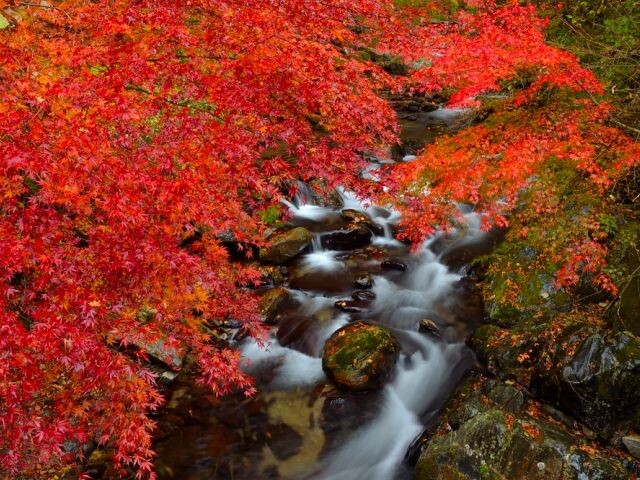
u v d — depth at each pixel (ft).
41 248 12.45
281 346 25.36
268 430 21.26
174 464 19.51
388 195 22.72
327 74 19.69
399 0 42.91
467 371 23.68
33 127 13.12
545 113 26.91
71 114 14.38
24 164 11.73
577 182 27.17
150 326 15.17
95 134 13.65
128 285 13.85
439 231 33.60
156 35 17.46
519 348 22.70
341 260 31.71
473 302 28.04
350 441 21.06
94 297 12.55
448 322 26.84
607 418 18.61
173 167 14.58
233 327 25.89
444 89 54.24
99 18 18.93
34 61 17.01
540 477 16.37
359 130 22.07
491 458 17.22
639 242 24.25
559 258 25.20
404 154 41.81
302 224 33.65
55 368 14.16
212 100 17.49
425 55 24.29
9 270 11.84
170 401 21.91
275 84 18.58
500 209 24.81
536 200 27.61
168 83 16.75
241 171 16.85
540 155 21.13
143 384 16.01
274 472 19.66
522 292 26.22
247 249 29.84
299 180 35.47
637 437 17.85
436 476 17.70
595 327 20.94
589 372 19.13
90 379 13.01
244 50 18.13
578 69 22.35
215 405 22.04
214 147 16.01
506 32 23.73
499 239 31.53
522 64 23.56
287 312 27.25
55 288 12.83
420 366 24.35
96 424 14.97
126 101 15.06
